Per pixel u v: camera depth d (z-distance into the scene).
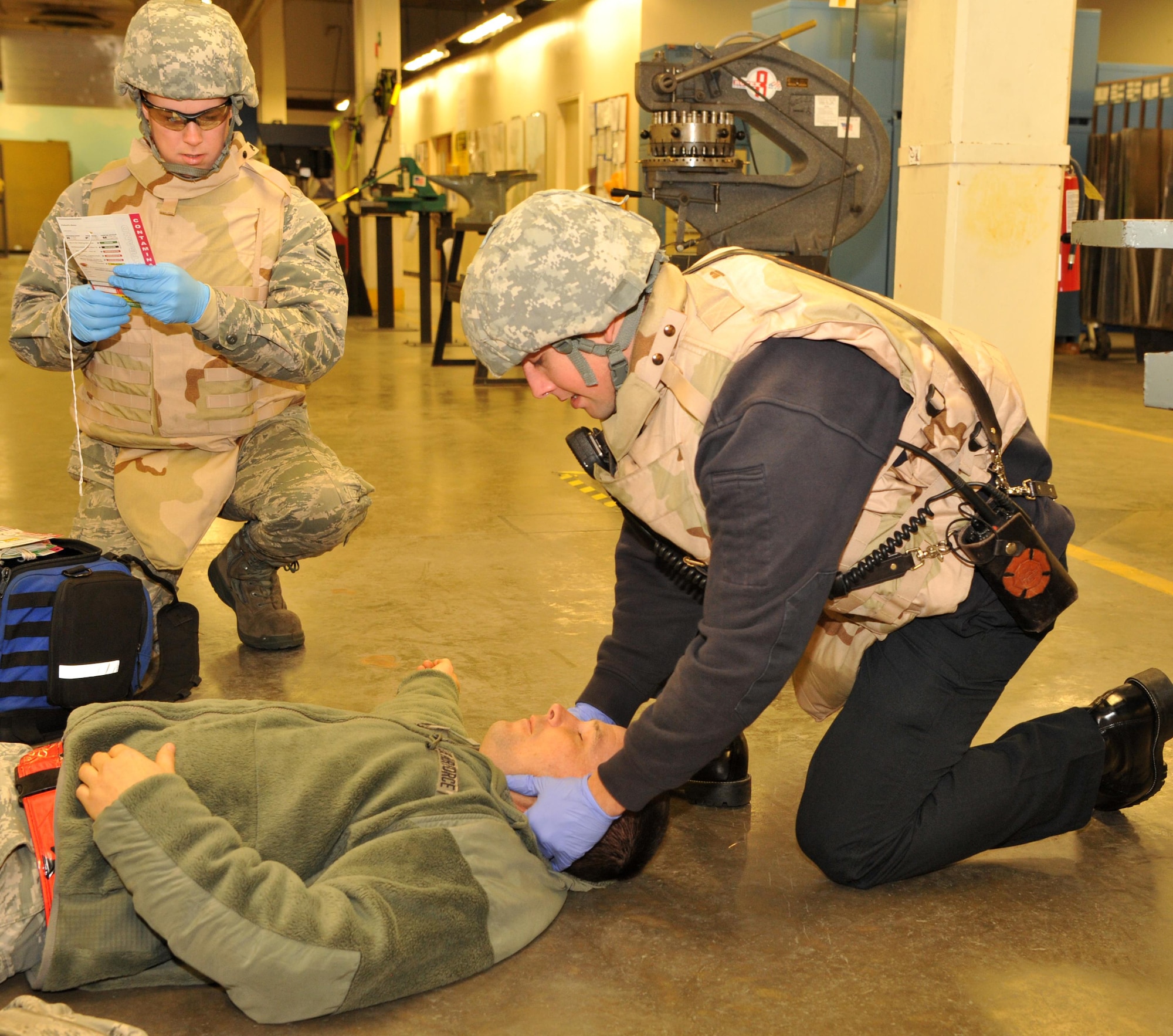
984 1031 1.55
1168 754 2.49
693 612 2.01
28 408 6.90
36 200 26.55
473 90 20.16
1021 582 1.68
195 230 2.55
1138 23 13.68
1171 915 1.85
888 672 1.84
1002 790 1.88
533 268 1.44
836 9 7.61
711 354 1.51
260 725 1.69
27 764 1.60
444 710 1.97
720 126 4.52
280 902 1.45
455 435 6.37
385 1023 1.55
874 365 1.51
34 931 1.53
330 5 24.19
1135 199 9.34
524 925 1.70
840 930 1.79
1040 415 4.39
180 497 2.63
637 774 1.62
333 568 3.80
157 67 2.37
